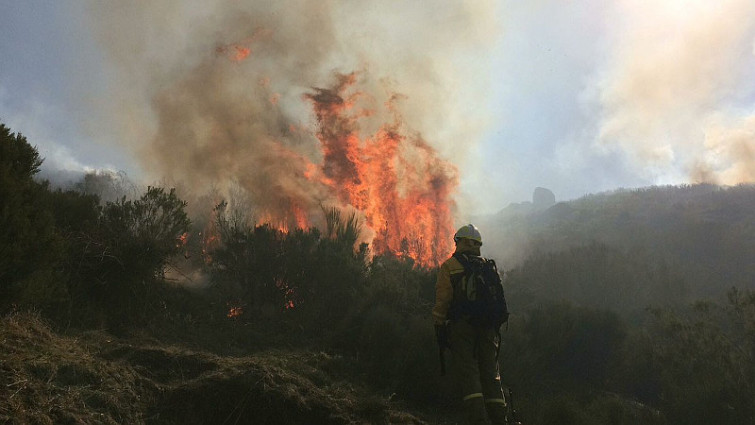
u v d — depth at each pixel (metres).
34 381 3.64
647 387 6.84
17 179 5.13
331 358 6.28
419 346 6.07
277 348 6.82
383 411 4.94
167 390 4.29
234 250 8.58
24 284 4.85
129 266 6.85
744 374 5.86
